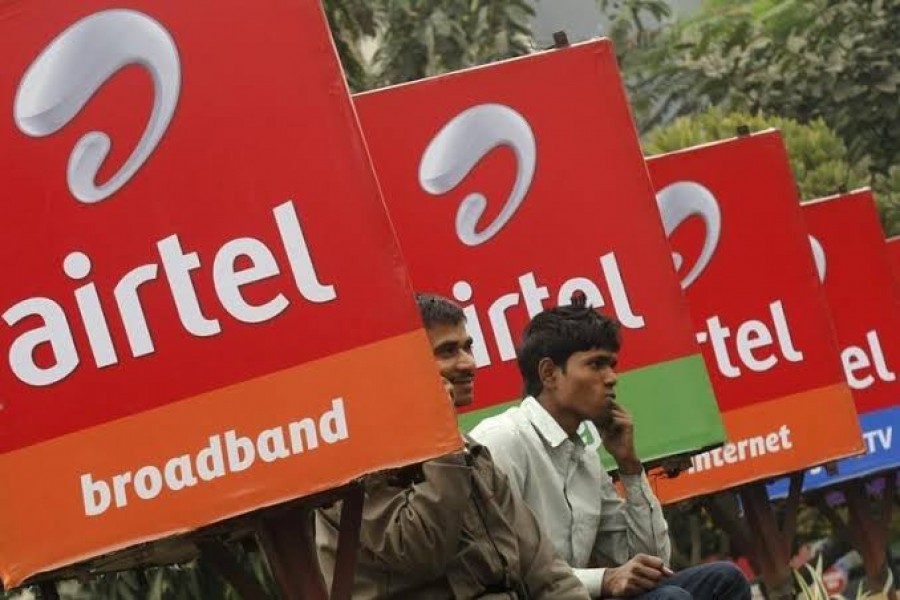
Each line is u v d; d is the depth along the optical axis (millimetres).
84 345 7508
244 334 7512
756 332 15336
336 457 7473
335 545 8086
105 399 7492
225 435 7480
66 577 8000
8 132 7551
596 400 9438
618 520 9617
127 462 7473
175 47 7598
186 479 7469
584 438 12148
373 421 7492
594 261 12445
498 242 12312
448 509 7902
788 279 15406
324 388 7500
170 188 7559
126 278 7520
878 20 28766
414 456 7480
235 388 7492
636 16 28000
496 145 12359
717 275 15305
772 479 16172
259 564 16156
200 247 7539
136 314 7520
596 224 12445
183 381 7492
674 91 29734
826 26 29031
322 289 7535
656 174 15273
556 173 12422
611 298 12492
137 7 7605
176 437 7480
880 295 18406
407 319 7539
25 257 7520
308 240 7559
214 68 7598
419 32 21828
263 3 7625
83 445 7473
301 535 7707
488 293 12281
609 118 12484
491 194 12336
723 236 15336
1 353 7484
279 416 7492
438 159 12266
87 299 7520
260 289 7535
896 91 28469
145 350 7500
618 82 12500
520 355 9602
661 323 12578
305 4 7617
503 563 8164
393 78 21812
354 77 20484
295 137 7586
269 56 7605
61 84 7578
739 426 15273
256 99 7598
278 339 7512
